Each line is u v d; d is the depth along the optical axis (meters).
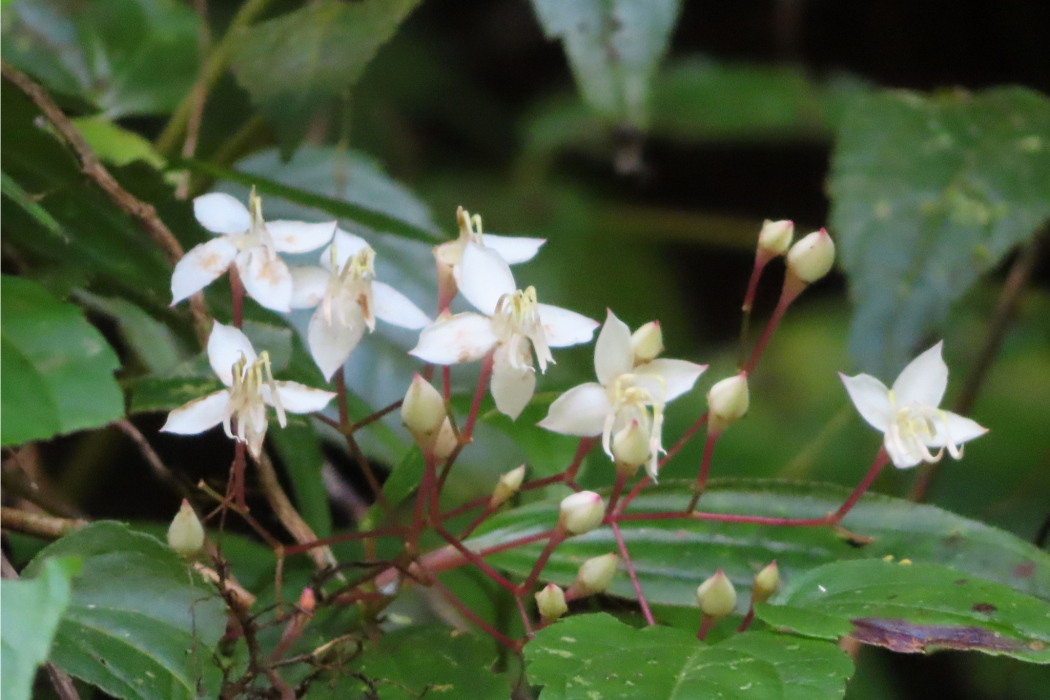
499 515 0.56
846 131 0.59
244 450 0.54
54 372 0.50
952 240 0.58
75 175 0.57
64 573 0.49
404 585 0.55
